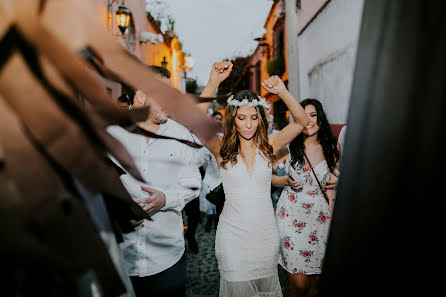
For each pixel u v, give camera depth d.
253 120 1.79
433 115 0.56
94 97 0.55
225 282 1.78
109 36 0.58
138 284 1.70
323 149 2.32
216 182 2.15
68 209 0.58
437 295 0.55
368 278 0.60
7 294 0.57
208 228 4.32
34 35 0.51
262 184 1.86
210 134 0.69
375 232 0.59
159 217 1.70
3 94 0.52
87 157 0.55
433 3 0.57
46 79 0.53
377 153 0.61
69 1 0.53
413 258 0.56
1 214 0.47
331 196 2.28
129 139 1.68
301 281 2.17
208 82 1.80
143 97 1.43
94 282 0.75
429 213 0.55
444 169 0.55
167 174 1.73
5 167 0.51
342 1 4.40
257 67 16.02
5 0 0.51
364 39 0.66
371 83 0.63
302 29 6.66
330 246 0.65
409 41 0.59
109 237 0.86
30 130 0.52
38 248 0.47
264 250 1.78
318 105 2.31
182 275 1.80
